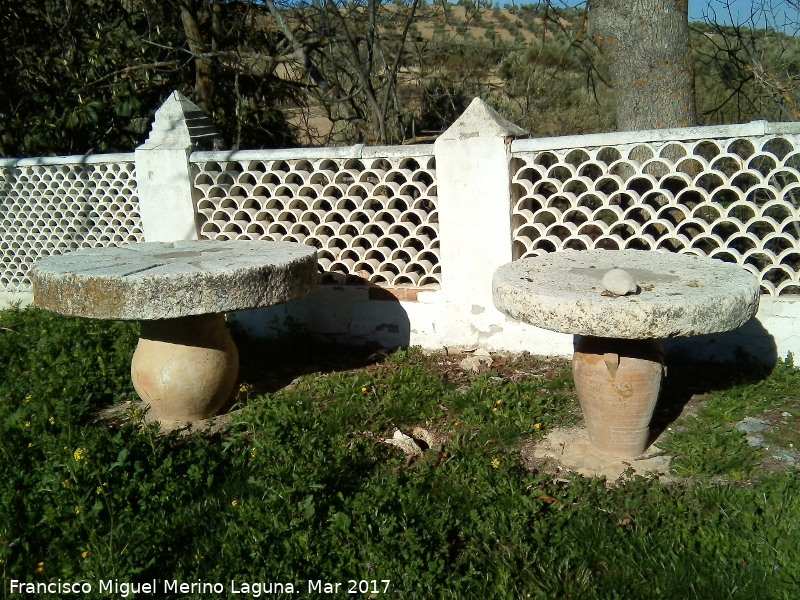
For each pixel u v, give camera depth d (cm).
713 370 527
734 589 301
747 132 484
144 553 342
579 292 369
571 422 461
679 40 616
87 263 475
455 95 1104
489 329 586
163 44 994
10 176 740
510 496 371
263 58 897
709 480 385
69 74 937
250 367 589
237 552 335
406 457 425
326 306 629
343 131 1035
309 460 406
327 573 326
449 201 570
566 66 1200
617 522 353
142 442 418
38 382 546
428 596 310
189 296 430
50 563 345
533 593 312
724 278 389
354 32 1022
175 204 644
